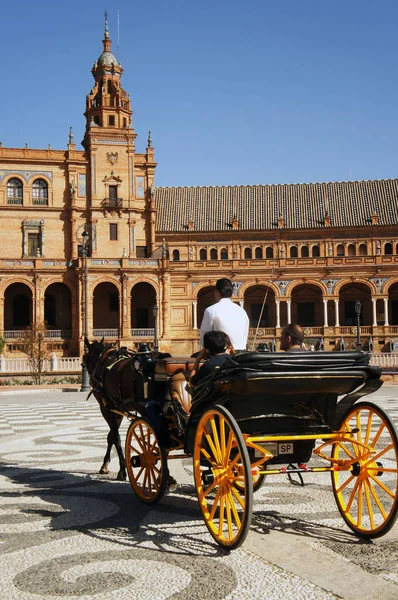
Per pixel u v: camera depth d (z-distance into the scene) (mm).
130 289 73312
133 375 10281
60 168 79062
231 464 7297
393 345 75375
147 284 79375
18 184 78250
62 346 72188
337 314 77375
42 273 72438
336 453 8812
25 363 56094
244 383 7441
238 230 87812
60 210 78438
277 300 78188
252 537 7707
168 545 7449
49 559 6969
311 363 7582
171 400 9344
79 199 79000
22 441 16438
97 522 8500
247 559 6895
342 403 8250
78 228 78438
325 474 11758
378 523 8258
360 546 7309
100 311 78938
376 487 10562
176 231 87812
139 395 10102
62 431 18469
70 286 73125
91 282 72625
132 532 8016
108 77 82188
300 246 88188
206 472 7957
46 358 55750
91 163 79250
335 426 8422
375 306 77250
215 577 6359
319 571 6480
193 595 5906
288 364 7469
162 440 9094
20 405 29656
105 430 18656
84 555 7098
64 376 54625
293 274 78250
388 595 5840
